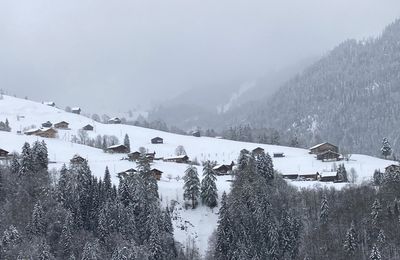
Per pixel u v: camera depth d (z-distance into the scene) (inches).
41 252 5423.2
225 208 6397.6
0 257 5378.9
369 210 6491.1
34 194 6304.1
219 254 6141.7
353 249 6072.8
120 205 6186.0
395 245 6028.5
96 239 5831.7
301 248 6304.1
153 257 5876.0
